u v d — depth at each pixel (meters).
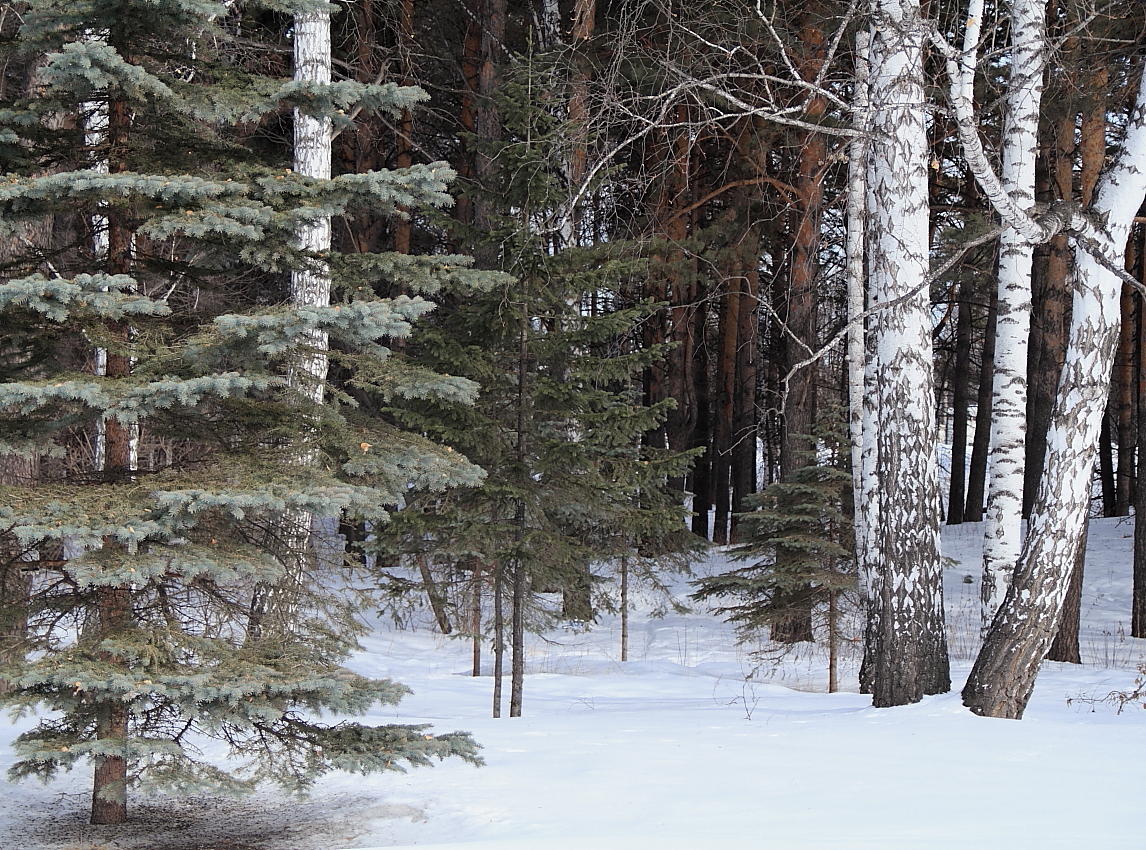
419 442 7.21
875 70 10.47
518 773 7.89
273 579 6.41
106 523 5.80
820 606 18.83
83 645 6.28
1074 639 16.48
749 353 27.72
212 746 8.98
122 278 5.87
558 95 12.34
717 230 18.84
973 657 16.59
